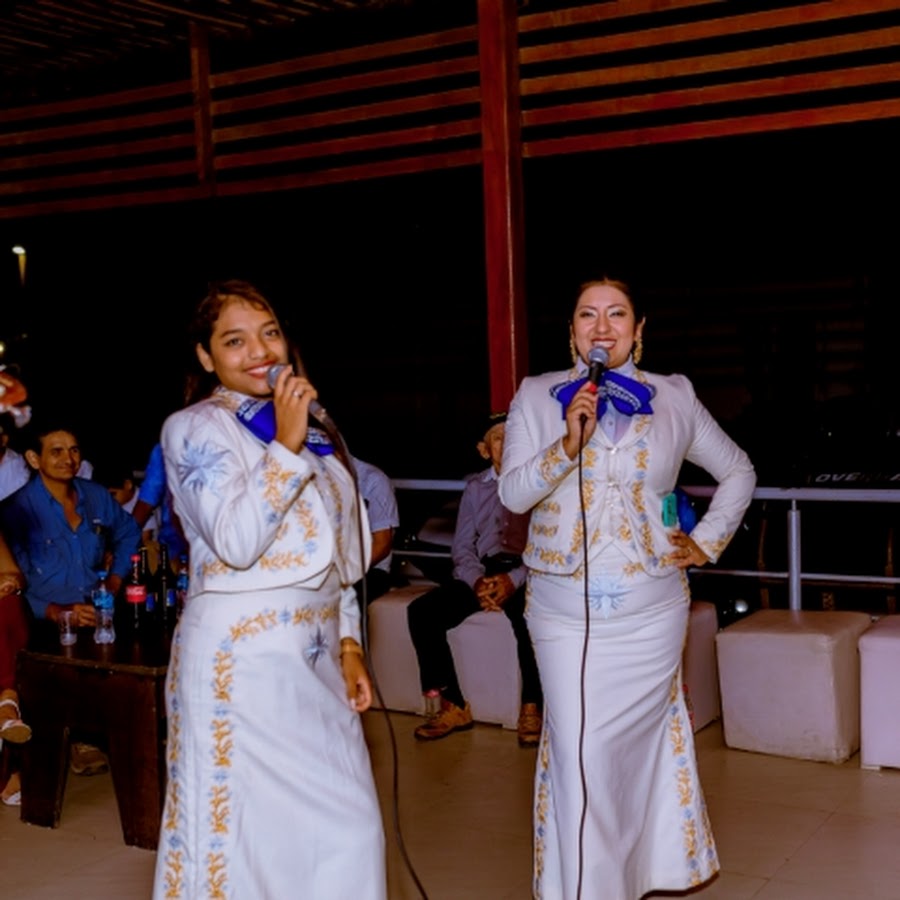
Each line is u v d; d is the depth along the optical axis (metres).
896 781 4.78
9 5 7.44
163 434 2.78
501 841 4.32
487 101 6.78
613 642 3.37
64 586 4.94
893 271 14.37
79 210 8.89
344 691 2.85
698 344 15.72
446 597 5.52
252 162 8.15
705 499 6.87
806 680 4.99
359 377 17.67
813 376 14.91
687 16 8.37
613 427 3.38
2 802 4.86
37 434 4.97
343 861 2.78
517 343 6.76
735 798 4.64
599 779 3.37
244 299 2.85
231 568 2.70
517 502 3.38
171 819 2.77
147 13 7.70
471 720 5.61
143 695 4.27
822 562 6.68
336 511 2.81
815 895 3.80
